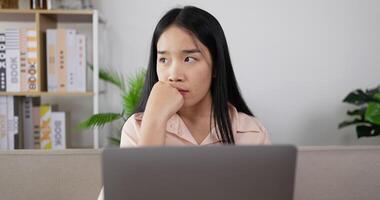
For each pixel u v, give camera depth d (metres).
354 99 1.98
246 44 2.19
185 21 0.73
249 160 0.47
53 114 1.85
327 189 0.96
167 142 0.84
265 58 2.21
